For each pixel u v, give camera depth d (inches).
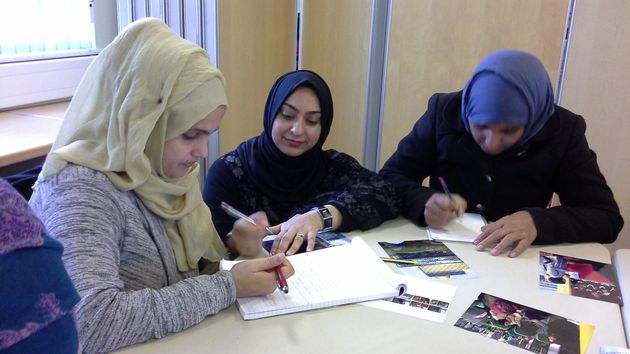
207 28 99.7
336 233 59.5
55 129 80.0
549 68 101.7
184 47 44.2
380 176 70.4
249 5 106.7
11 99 89.4
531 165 65.8
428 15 107.0
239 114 110.2
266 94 117.4
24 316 23.0
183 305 39.0
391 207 63.4
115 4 106.4
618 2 91.6
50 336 24.0
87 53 102.0
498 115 60.1
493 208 68.7
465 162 68.6
